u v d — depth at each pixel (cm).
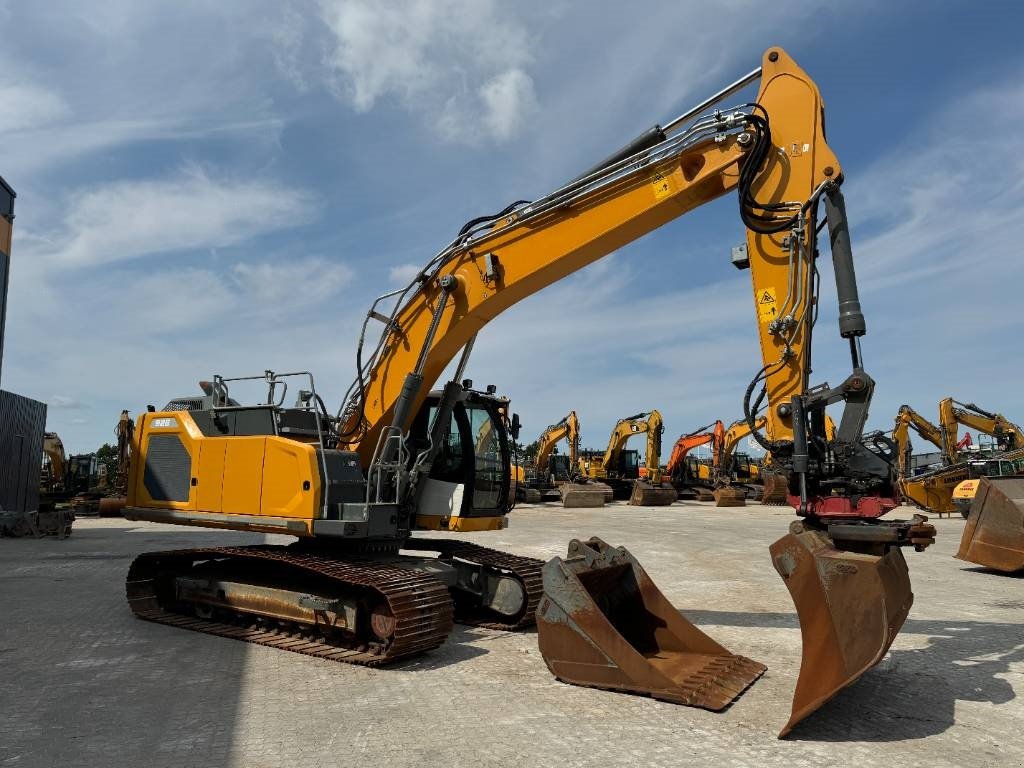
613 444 4112
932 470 2947
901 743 453
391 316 796
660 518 2625
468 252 756
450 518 794
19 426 2047
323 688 570
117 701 530
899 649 695
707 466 4522
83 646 701
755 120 596
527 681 591
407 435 792
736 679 572
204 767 410
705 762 420
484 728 477
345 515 709
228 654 678
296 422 793
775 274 582
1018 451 2612
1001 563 1212
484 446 836
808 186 580
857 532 496
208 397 841
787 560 502
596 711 511
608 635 566
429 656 677
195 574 830
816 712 509
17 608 885
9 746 441
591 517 2655
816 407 550
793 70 603
